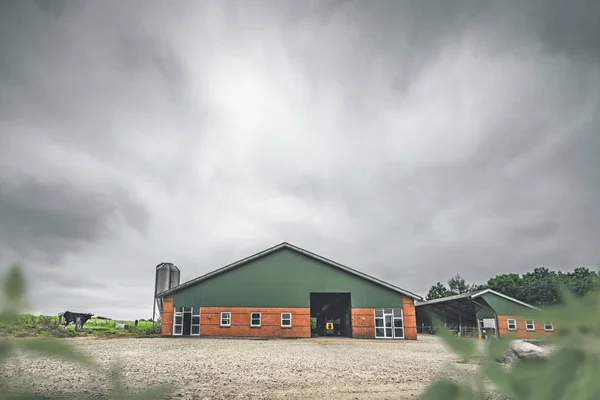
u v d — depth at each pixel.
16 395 0.39
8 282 0.39
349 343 29.03
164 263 46.22
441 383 0.54
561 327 0.50
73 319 34.88
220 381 11.45
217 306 35.91
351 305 36.22
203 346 23.80
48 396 0.48
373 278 36.44
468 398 0.51
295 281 36.59
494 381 0.51
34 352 0.41
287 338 34.75
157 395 0.50
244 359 17.00
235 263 36.50
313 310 49.00
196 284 36.28
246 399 9.30
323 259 36.84
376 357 18.69
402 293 36.41
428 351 22.39
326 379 12.14
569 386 0.47
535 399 0.48
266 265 36.84
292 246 37.03
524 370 0.50
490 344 0.55
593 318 0.48
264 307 36.03
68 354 0.43
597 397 0.46
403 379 12.17
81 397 0.51
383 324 35.84
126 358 16.23
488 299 35.22
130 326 40.75
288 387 10.79
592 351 0.48
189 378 11.73
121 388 0.49
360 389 10.59
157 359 16.28
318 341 31.02
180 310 35.72
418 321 53.41
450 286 81.88
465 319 43.38
